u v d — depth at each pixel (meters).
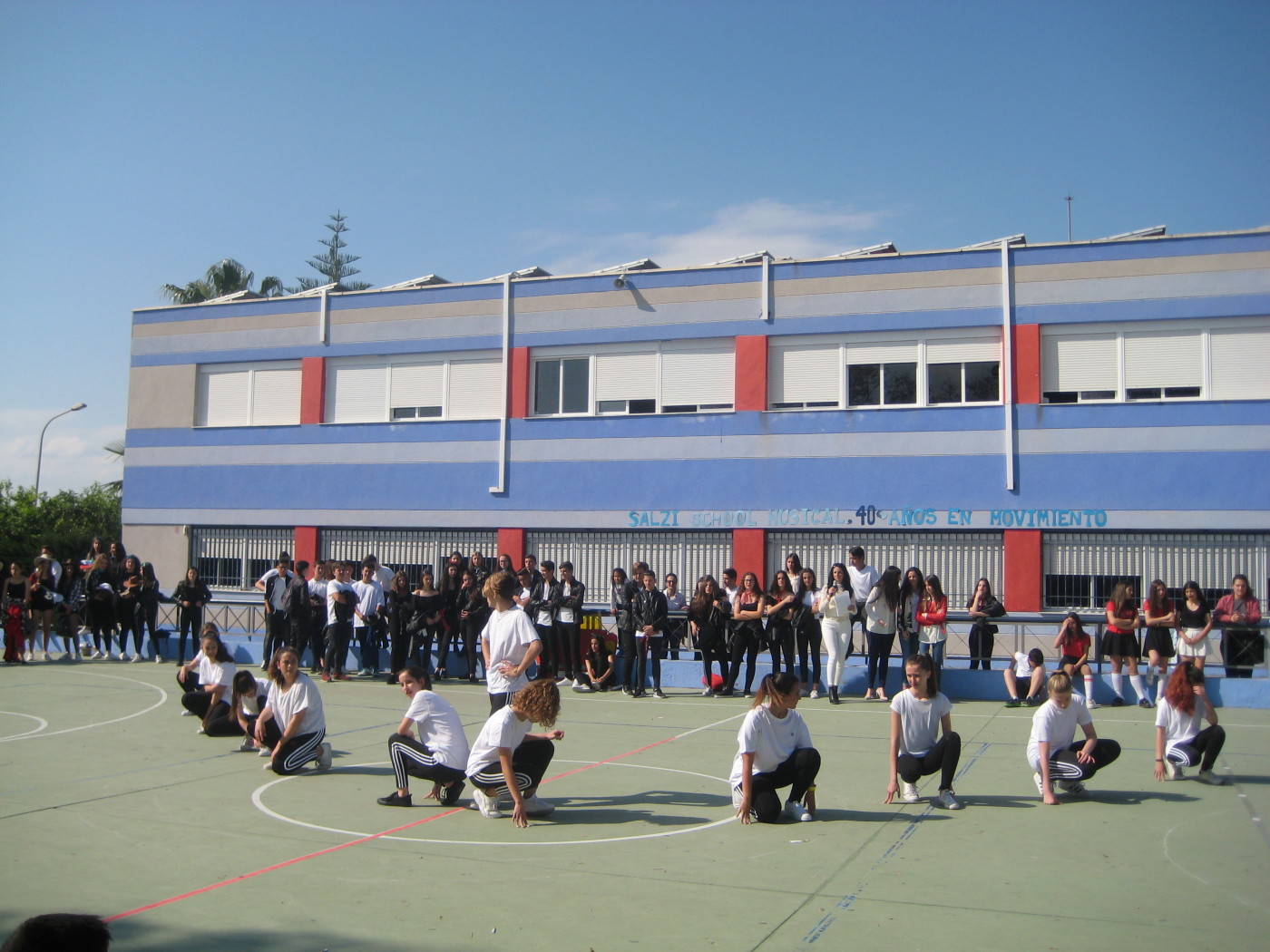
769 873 6.92
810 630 16.00
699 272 21.58
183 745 11.60
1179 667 9.80
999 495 19.64
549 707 8.09
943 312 20.14
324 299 24.23
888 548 20.28
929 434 20.06
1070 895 6.48
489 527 22.61
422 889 6.60
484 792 8.38
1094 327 19.45
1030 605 19.30
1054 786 9.20
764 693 8.29
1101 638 15.42
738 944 5.66
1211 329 18.92
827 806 8.85
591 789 9.52
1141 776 10.09
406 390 23.67
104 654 21.20
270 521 24.36
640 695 16.25
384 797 9.02
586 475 22.05
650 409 21.88
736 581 17.09
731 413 21.19
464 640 18.31
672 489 21.47
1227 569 18.61
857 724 13.48
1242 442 18.59
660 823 8.23
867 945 5.64
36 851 7.42
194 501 25.03
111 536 45.62
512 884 6.69
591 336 22.22
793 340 21.03
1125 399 19.25
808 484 20.66
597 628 17.25
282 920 6.03
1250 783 9.74
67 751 11.28
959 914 6.12
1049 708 9.03
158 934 5.80
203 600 20.17
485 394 23.05
